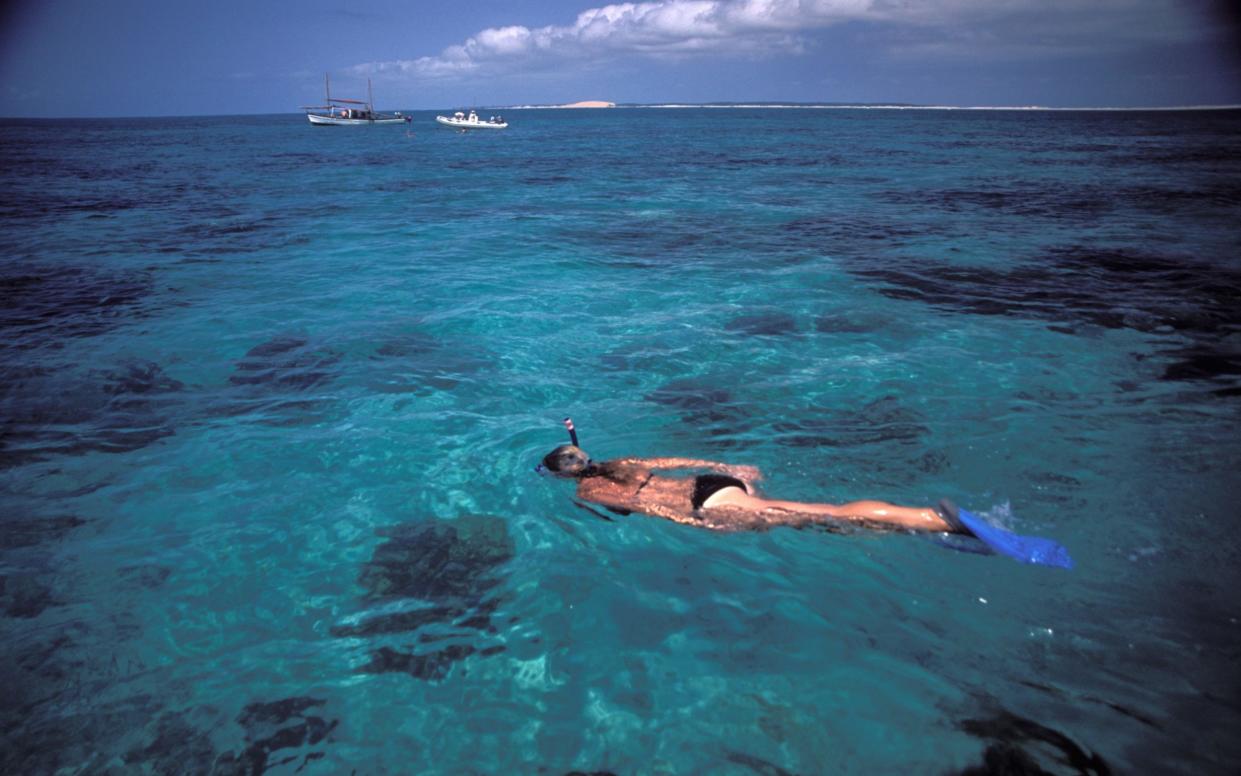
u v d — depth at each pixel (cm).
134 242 1633
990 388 723
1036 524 466
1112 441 593
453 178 3247
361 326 978
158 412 708
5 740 321
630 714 330
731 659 362
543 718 331
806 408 685
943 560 434
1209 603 384
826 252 1457
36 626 402
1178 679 329
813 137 7319
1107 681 330
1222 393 698
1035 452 575
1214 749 289
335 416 694
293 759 311
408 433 653
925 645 364
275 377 798
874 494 514
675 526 486
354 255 1466
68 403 726
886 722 315
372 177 3334
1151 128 9750
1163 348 841
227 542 485
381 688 353
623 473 526
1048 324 941
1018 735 302
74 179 3303
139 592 433
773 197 2434
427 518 511
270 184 3023
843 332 925
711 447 605
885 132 8562
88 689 354
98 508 532
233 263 1398
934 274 1244
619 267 1335
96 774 304
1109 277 1206
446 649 380
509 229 1780
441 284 1212
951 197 2386
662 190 2677
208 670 368
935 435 614
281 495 546
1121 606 384
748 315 1009
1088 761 286
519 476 567
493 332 948
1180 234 1623
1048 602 391
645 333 936
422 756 312
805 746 305
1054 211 2023
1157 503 490
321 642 388
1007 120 14825
